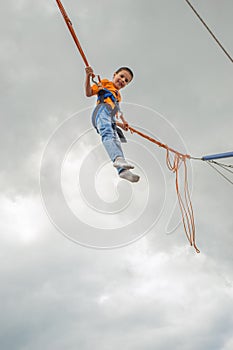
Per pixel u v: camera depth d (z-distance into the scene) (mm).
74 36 7230
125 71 8023
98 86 7648
